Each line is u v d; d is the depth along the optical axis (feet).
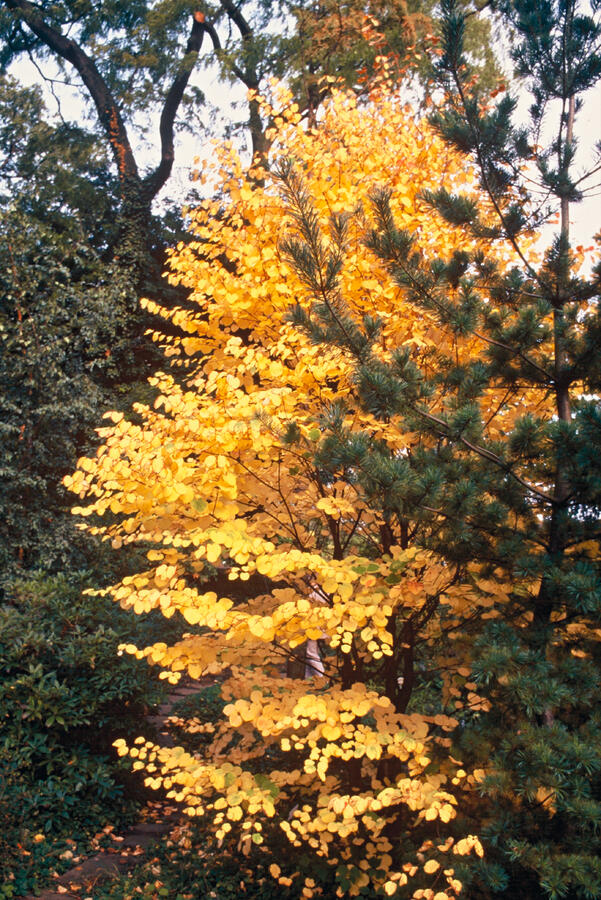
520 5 13.55
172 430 11.84
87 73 58.29
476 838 10.12
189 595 11.68
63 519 32.99
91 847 16.90
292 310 12.14
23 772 18.10
